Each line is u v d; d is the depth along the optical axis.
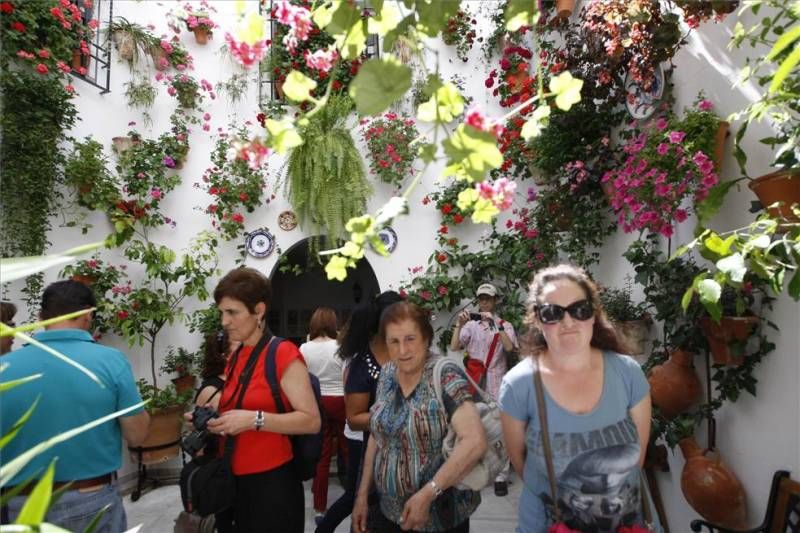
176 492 4.31
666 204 2.35
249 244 4.81
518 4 0.92
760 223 1.46
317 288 6.65
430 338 1.91
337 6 0.90
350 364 2.46
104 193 4.23
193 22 4.51
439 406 1.78
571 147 3.50
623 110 3.25
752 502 2.20
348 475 2.66
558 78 0.92
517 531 1.63
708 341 2.30
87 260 4.23
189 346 4.71
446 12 0.89
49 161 3.80
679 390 2.44
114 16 4.69
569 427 1.48
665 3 2.61
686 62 2.68
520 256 4.29
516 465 1.64
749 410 2.23
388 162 4.64
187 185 4.82
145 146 4.58
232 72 4.94
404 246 4.87
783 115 1.69
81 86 4.34
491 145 0.74
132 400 1.87
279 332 6.55
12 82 3.50
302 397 1.89
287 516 1.89
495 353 4.14
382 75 0.71
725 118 2.37
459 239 4.84
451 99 0.86
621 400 1.51
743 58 2.25
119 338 4.55
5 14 3.50
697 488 2.25
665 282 2.56
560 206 3.77
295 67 4.48
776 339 2.06
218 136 4.87
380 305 2.44
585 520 1.46
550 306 1.48
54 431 1.66
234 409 1.89
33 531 0.61
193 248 4.71
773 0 1.66
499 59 4.92
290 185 3.91
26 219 3.64
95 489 1.75
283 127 0.82
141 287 4.57
